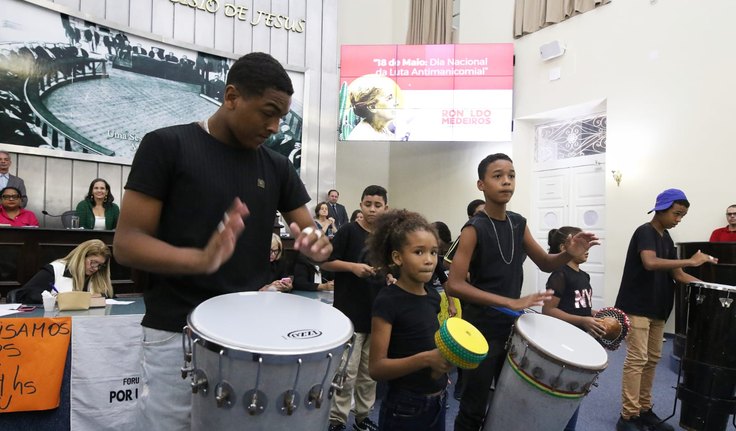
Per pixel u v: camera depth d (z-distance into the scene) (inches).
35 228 143.9
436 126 282.5
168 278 42.2
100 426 86.4
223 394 33.6
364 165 354.6
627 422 105.3
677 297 153.2
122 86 238.5
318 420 36.2
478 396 66.7
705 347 86.2
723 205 190.4
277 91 40.5
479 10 298.7
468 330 49.7
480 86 277.9
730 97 190.1
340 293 101.0
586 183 251.4
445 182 323.0
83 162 230.4
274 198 47.5
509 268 70.4
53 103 219.1
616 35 230.1
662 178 210.2
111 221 194.7
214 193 41.8
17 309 93.7
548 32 261.0
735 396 84.2
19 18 209.8
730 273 125.4
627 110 224.2
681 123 204.5
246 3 277.9
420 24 331.9
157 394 41.5
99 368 86.4
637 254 105.0
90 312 91.4
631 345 105.0
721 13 193.9
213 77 266.2
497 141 279.1
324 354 34.1
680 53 205.9
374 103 288.7
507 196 70.2
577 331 64.7
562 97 253.3
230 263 43.4
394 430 59.0
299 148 296.2
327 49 305.4
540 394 56.1
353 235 100.1
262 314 39.4
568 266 96.0
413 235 59.9
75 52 225.1
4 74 206.5
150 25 247.9
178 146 41.1
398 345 59.3
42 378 81.5
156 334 41.9
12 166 212.1
